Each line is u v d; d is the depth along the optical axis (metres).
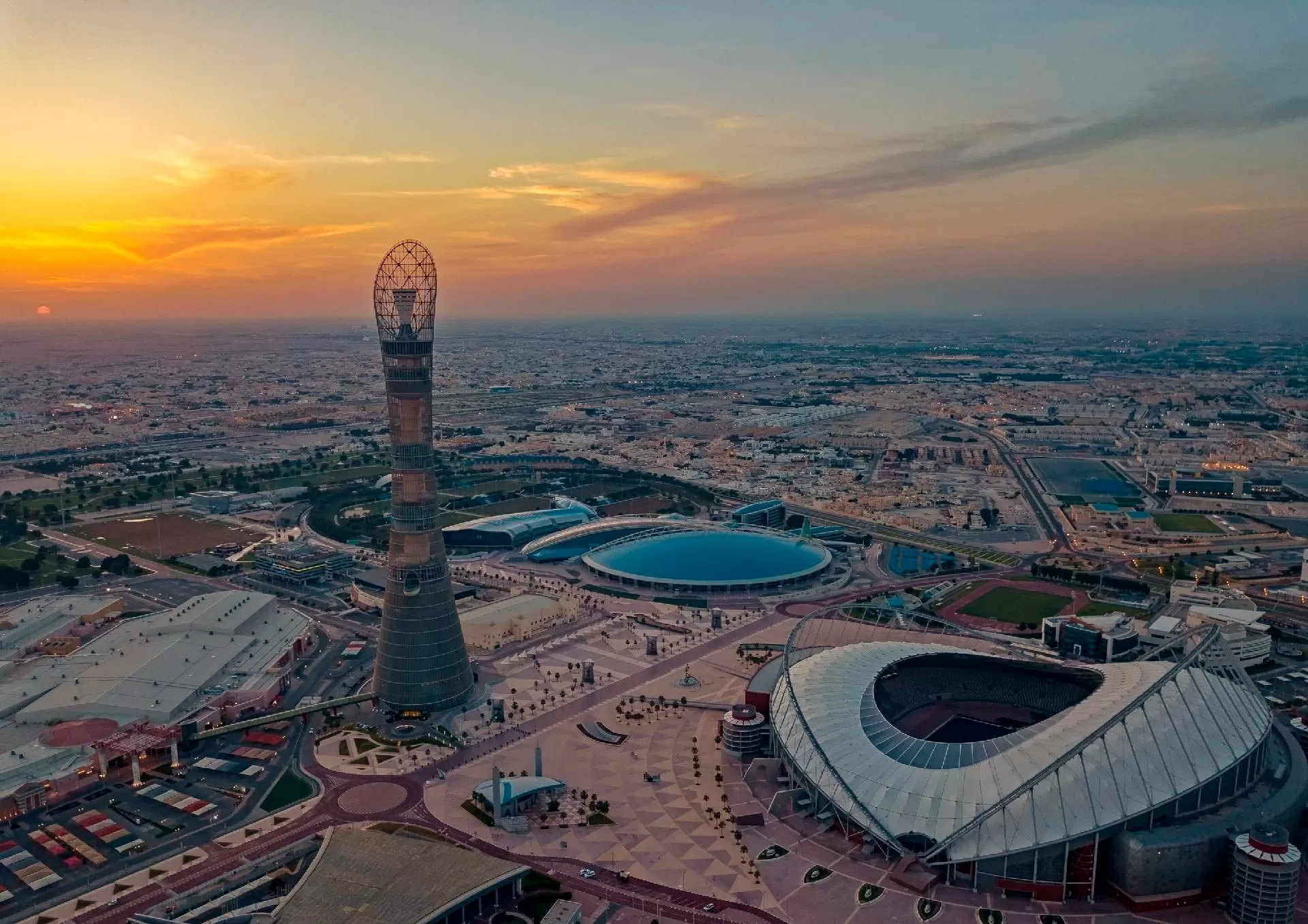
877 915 197.00
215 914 198.12
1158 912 199.00
